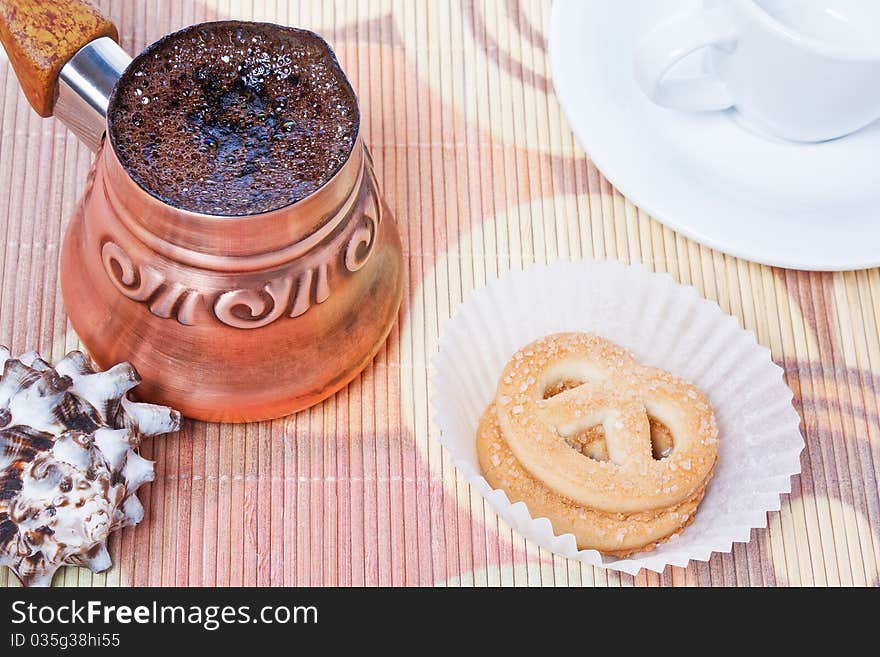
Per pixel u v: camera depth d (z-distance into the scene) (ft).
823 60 1.67
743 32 1.69
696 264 1.81
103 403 1.61
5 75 1.81
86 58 1.64
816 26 1.85
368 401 1.72
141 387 1.65
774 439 1.69
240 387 1.63
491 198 1.82
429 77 1.86
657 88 1.73
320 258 1.56
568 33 1.78
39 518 1.57
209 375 1.62
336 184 1.53
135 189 1.50
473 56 1.87
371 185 1.61
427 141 1.83
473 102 1.85
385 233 1.67
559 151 1.84
